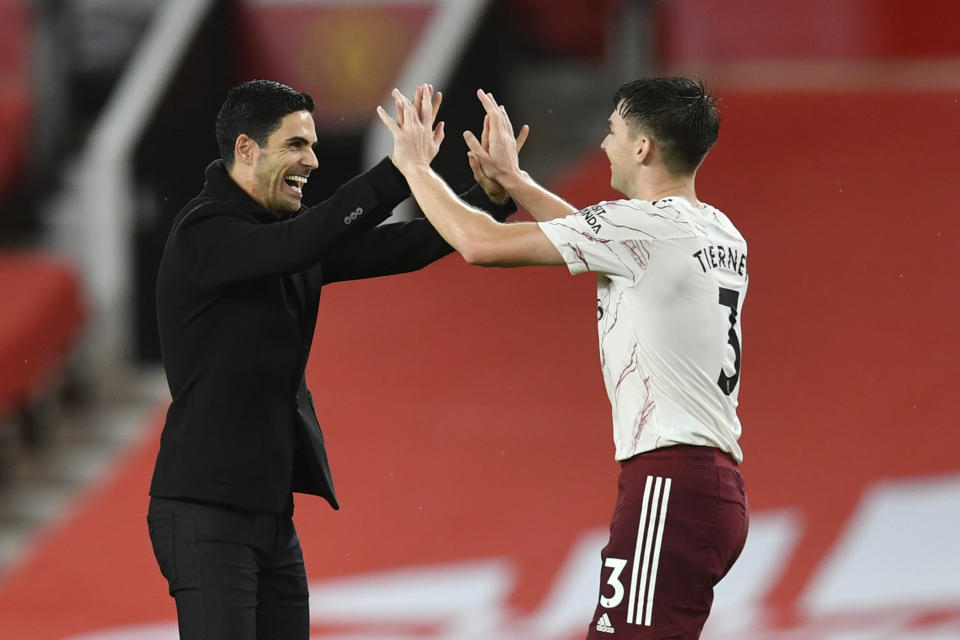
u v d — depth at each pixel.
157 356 33.44
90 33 35.56
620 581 10.62
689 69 36.28
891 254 29.73
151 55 33.09
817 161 32.38
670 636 10.48
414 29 35.53
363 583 25.22
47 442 32.00
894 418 26.64
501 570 25.05
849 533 24.89
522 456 27.34
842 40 38.78
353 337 31.16
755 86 36.50
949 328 28.05
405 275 33.03
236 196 11.47
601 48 35.59
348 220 10.83
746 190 31.92
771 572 24.52
